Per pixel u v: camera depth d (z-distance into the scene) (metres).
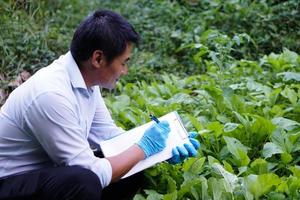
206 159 3.45
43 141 2.62
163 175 3.20
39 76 2.65
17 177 2.73
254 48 6.16
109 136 3.20
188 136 3.11
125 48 2.67
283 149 3.31
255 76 4.84
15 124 2.67
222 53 4.68
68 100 2.62
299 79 4.44
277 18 6.39
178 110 4.07
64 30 6.11
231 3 6.62
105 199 3.17
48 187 2.63
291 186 2.90
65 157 2.61
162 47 6.20
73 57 2.72
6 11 5.80
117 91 5.12
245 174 3.15
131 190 3.18
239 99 4.02
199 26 6.29
